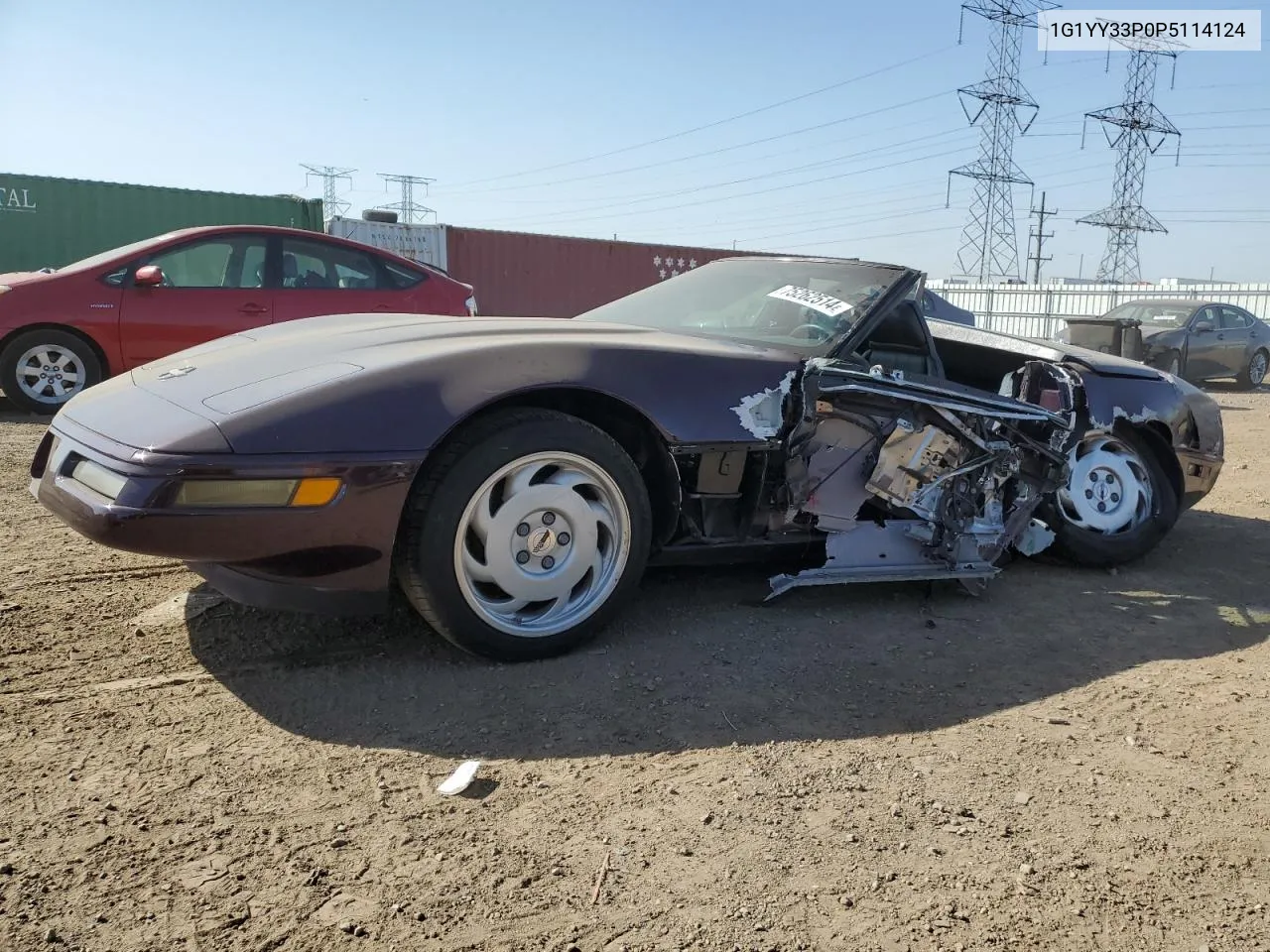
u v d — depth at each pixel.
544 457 2.75
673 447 2.90
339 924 1.71
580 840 2.00
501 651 2.80
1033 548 4.03
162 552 2.37
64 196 12.73
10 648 2.80
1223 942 1.79
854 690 2.83
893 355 3.77
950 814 2.18
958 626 3.46
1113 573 4.33
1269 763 2.50
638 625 3.24
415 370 2.62
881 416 3.39
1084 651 3.29
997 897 1.89
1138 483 4.46
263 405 2.48
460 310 8.05
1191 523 5.54
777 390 3.09
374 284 7.66
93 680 2.62
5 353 6.79
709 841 2.02
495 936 1.70
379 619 3.15
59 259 12.84
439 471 2.60
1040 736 2.60
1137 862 2.03
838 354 3.32
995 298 30.08
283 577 2.51
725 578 3.78
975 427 3.55
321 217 14.43
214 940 1.65
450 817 2.06
